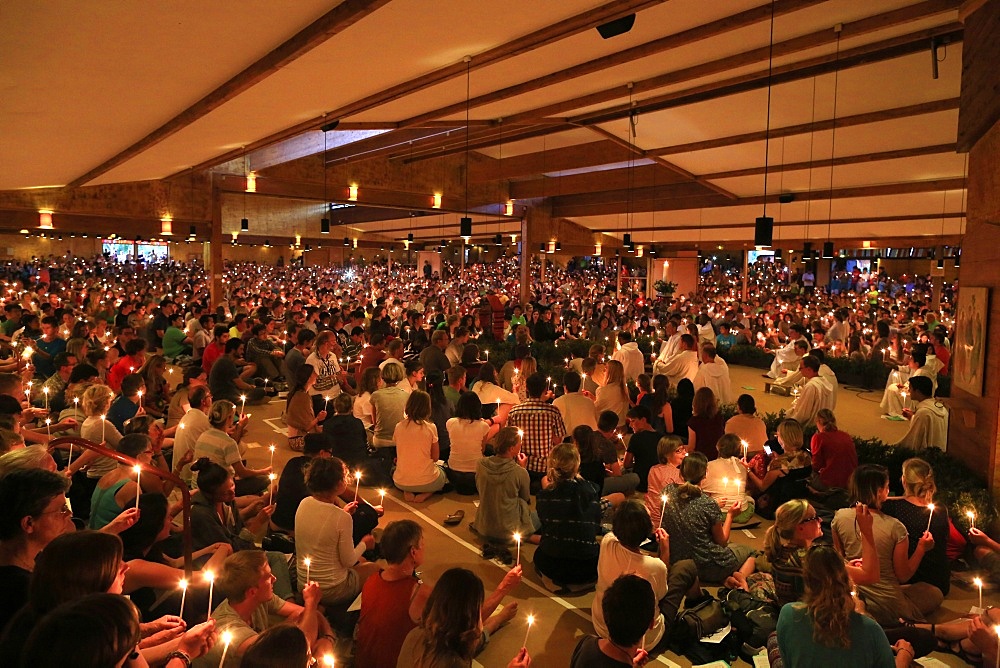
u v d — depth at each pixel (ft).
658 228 76.28
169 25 15.43
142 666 6.37
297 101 26.84
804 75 29.37
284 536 16.83
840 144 39.27
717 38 24.72
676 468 19.13
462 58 23.32
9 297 60.90
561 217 80.28
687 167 50.31
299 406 27.20
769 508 21.30
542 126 47.06
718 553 16.30
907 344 46.19
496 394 27.48
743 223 68.59
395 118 36.19
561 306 79.71
